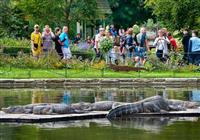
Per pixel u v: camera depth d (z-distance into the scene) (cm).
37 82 3447
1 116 1947
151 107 2075
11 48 4525
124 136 1642
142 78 3553
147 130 1748
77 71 3806
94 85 3503
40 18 6009
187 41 4038
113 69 3875
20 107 2045
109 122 1916
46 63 3903
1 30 5538
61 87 3372
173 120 1964
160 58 3994
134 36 4022
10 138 1609
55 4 6006
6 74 3641
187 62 4006
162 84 3534
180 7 4838
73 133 1691
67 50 3984
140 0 8088
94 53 4303
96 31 7019
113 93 2961
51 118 1922
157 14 4984
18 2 5944
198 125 1848
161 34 4009
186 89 3262
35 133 1686
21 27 5734
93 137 1627
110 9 7519
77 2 6181
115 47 4031
